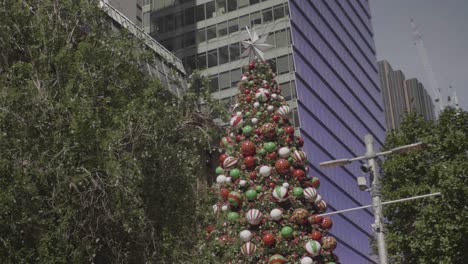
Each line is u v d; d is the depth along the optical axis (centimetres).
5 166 1759
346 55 9519
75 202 1844
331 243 2356
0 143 1769
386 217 3481
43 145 1870
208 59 7662
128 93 2150
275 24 7469
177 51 7912
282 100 2725
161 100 2255
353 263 7969
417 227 3178
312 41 8025
